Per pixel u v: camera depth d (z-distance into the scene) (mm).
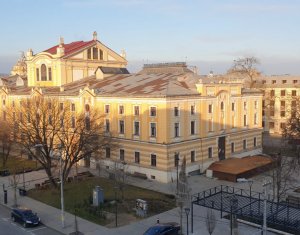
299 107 83562
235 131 69875
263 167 62156
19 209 43750
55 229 40781
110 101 64188
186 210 36438
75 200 49562
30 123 62219
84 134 57938
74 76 83938
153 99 57500
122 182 50031
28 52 87625
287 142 81188
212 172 60344
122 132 63188
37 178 61562
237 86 69688
